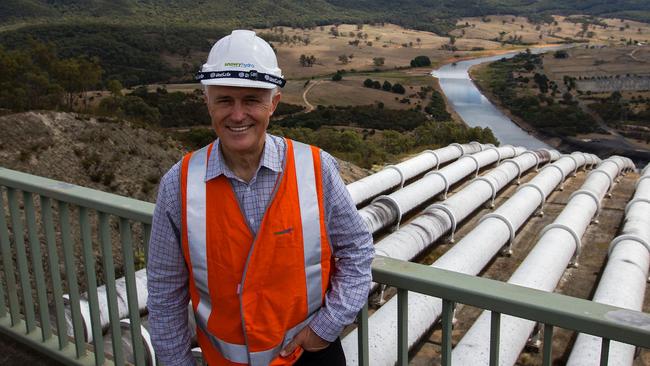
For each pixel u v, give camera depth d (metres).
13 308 3.78
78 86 51.28
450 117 117.50
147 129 22.64
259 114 1.82
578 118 111.62
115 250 12.74
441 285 1.97
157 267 1.99
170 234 1.95
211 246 1.85
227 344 1.94
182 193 1.88
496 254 8.32
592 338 4.91
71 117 20.75
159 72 127.62
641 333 1.63
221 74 1.78
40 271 3.47
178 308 2.04
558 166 13.21
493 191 10.85
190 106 75.94
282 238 1.83
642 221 8.35
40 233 12.47
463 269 6.78
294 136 40.97
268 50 1.85
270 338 1.89
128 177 19.28
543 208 11.00
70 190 3.01
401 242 7.63
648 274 7.08
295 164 1.88
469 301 1.92
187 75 130.12
